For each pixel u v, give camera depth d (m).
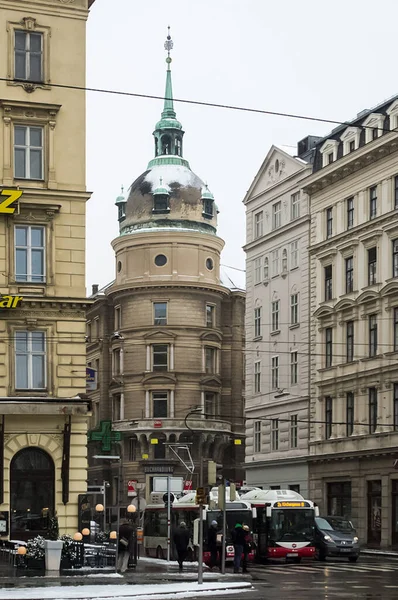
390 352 62.47
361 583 35.47
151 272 100.50
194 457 98.12
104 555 39.28
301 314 73.44
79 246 45.62
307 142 77.69
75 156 46.03
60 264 45.31
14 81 45.34
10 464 44.19
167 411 98.25
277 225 78.31
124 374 100.25
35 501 44.41
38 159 45.72
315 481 69.94
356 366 66.19
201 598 29.59
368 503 64.12
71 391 44.97
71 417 44.97
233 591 31.97
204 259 101.75
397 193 63.19
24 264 45.03
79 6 46.78
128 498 98.06
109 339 105.38
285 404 74.81
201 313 100.50
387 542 61.19
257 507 50.38
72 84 46.34
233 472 102.94
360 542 63.97
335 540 50.81
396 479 61.19
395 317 62.69
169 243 100.69
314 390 71.06
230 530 48.22
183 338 99.38
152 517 55.56
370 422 64.56
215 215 105.12
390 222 63.34
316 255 71.94
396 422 61.72
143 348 99.50
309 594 30.77
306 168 73.69
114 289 102.00
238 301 105.81
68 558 38.03
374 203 65.69
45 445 44.59
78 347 45.31
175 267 100.31
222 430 99.88
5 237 44.69
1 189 44.38
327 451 68.62
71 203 45.72
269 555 48.84
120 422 99.88
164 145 107.62
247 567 45.72
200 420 98.19
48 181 45.41
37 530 44.12
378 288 64.19
